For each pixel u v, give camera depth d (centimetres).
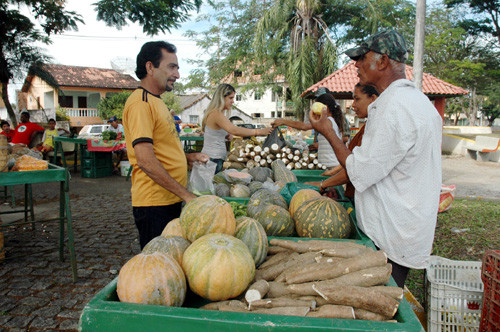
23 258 454
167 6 811
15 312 331
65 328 309
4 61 1345
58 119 2894
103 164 1142
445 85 1256
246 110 4506
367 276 151
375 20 2203
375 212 199
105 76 3488
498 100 3572
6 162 352
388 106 184
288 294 153
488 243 501
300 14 2192
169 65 251
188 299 167
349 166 198
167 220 266
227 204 197
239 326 123
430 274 283
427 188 186
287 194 296
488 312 214
